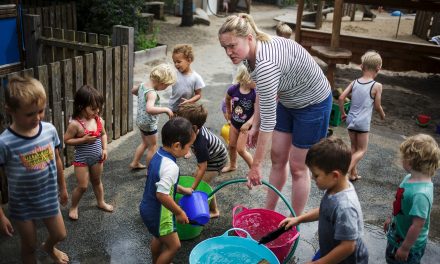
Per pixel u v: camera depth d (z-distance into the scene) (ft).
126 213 13.23
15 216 9.36
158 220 9.56
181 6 54.29
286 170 12.45
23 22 22.21
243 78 14.51
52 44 21.09
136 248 11.68
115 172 15.61
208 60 33.68
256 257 9.68
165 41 39.58
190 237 12.09
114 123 18.02
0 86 12.49
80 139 11.77
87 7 34.60
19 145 8.84
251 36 9.73
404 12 69.56
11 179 9.02
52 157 9.43
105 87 17.04
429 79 32.32
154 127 14.85
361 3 30.14
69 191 14.10
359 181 16.34
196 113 10.91
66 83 15.03
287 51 10.19
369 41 30.63
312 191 15.30
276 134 11.96
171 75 14.51
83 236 12.01
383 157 18.54
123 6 33.63
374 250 12.25
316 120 11.19
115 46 18.04
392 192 15.69
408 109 25.25
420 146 8.88
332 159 7.75
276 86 9.93
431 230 13.43
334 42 25.61
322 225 8.33
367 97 15.21
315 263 7.89
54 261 10.78
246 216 11.59
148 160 15.29
